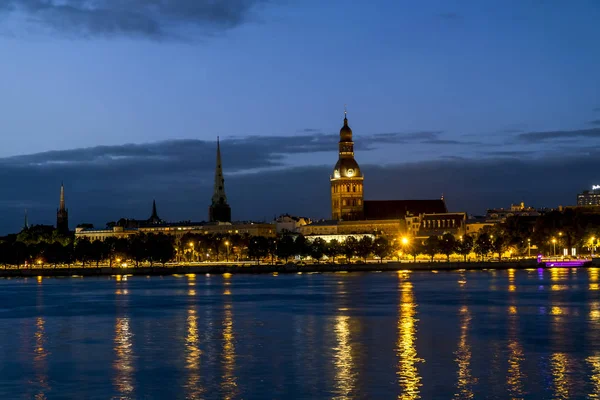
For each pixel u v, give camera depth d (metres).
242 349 161.88
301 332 185.00
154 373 139.50
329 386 127.88
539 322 198.50
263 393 124.50
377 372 137.25
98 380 134.88
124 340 176.88
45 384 132.62
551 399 119.06
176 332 188.12
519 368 139.38
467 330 185.00
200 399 122.12
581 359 147.12
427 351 156.62
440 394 122.19
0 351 164.00
